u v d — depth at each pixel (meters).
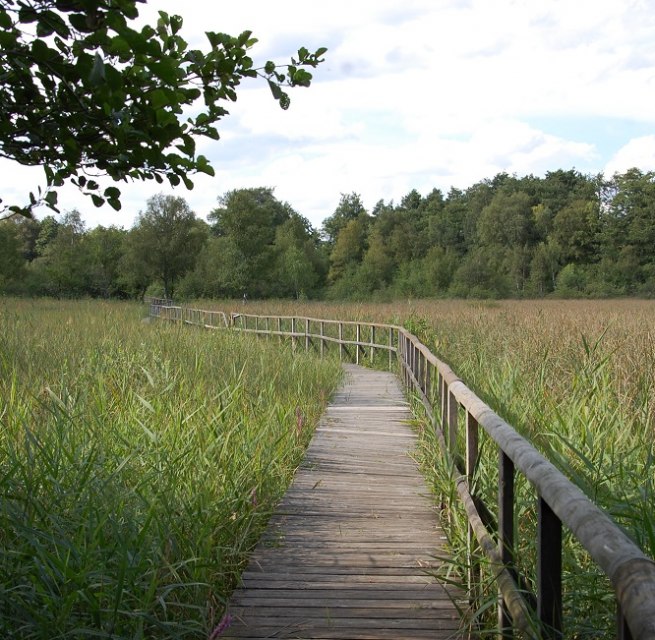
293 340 18.62
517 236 89.75
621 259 79.44
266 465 5.60
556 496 1.92
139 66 2.89
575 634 3.01
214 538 4.13
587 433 4.73
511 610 2.61
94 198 3.43
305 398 9.72
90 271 59.84
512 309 27.05
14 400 6.03
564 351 8.09
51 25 2.54
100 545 3.51
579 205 88.44
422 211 117.75
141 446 5.20
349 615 3.62
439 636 3.40
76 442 5.04
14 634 2.89
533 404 5.70
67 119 2.98
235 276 58.59
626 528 3.30
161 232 59.38
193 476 4.76
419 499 5.70
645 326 11.67
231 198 59.41
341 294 66.12
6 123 3.02
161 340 11.73
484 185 108.88
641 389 6.36
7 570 3.17
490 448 4.98
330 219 119.06
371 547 4.60
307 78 3.48
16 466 3.82
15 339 10.43
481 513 3.65
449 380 4.65
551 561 2.13
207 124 3.44
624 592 1.33
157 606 3.42
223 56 3.29
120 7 2.46
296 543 4.68
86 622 3.15
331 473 6.56
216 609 3.66
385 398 11.26
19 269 50.97
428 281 63.91
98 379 7.23
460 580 3.99
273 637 3.38
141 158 3.18
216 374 9.48
